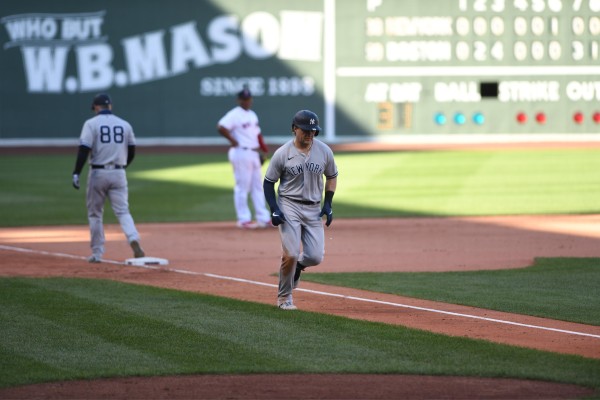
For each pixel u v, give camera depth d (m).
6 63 119.25
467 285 39.19
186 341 29.11
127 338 29.50
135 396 23.70
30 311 33.50
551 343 29.12
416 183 83.25
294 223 33.28
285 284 33.97
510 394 23.70
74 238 54.72
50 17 119.38
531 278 40.81
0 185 84.31
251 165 58.00
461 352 27.67
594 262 44.84
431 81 119.00
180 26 119.75
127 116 120.44
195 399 23.44
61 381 24.97
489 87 118.94
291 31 119.50
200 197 75.25
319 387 24.38
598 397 23.36
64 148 119.19
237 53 119.81
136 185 83.50
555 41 118.06
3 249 50.19
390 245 51.38
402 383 24.73
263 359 27.02
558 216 63.28
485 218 62.78
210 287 38.84
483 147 116.06
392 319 32.59
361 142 120.19
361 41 119.19
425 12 118.19
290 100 120.25
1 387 24.42
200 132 120.81
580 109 119.06
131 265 44.56
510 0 117.50
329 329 30.66
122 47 119.94
